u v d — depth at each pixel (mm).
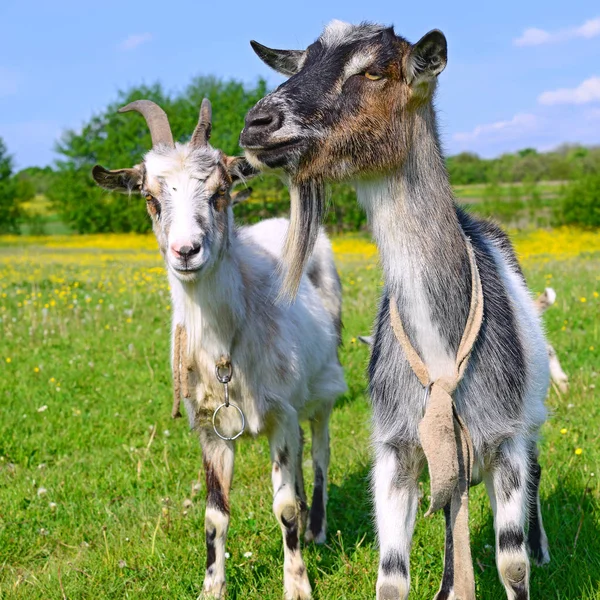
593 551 2236
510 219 19516
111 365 3885
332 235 16719
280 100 1851
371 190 1904
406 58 1835
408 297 1892
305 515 2471
